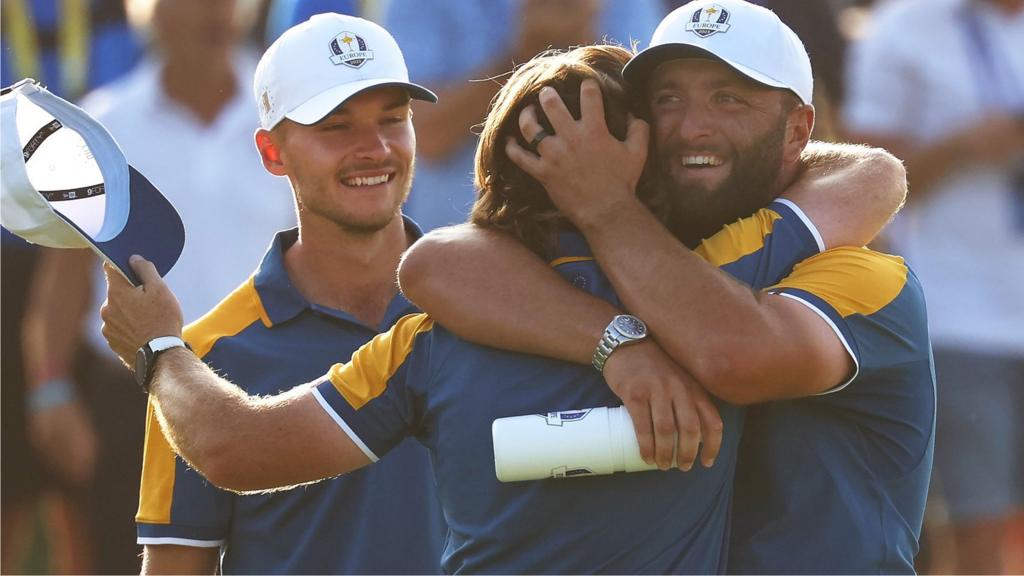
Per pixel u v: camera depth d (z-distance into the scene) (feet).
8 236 73.05
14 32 76.07
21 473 72.33
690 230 36.55
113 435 72.08
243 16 71.87
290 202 71.10
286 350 44.47
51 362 72.49
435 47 67.15
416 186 67.51
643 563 33.53
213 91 70.64
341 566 43.47
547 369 34.04
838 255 35.24
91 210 39.06
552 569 33.65
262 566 43.75
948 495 66.90
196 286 69.87
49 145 39.04
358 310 45.32
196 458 35.17
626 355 33.17
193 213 70.03
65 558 72.08
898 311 35.12
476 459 34.19
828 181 36.86
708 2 35.78
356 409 35.09
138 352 37.42
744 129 35.29
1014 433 66.49
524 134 34.58
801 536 35.12
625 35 67.51
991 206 67.00
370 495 43.52
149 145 70.13
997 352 66.44
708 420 32.99
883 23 68.85
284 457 34.71
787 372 32.91
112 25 76.23
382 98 44.45
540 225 35.01
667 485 33.60
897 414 35.65
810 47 69.05
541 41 66.03
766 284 35.04
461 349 34.81
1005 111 66.85
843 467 35.42
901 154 68.08
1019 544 66.95
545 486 33.58
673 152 35.55
